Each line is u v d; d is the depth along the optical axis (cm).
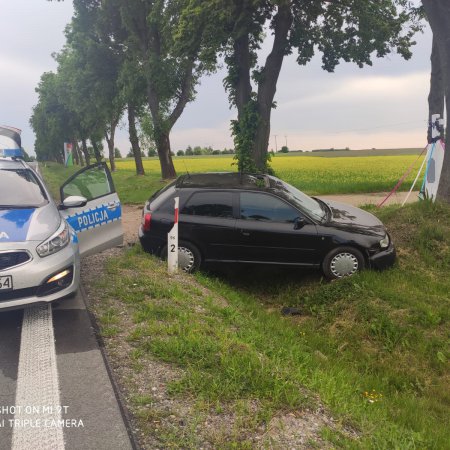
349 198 1661
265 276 792
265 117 1734
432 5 891
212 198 738
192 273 736
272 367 374
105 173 620
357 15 1730
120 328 450
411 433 335
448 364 538
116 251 782
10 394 336
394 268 749
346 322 633
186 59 1767
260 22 1694
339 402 348
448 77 903
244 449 277
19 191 520
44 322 463
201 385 342
